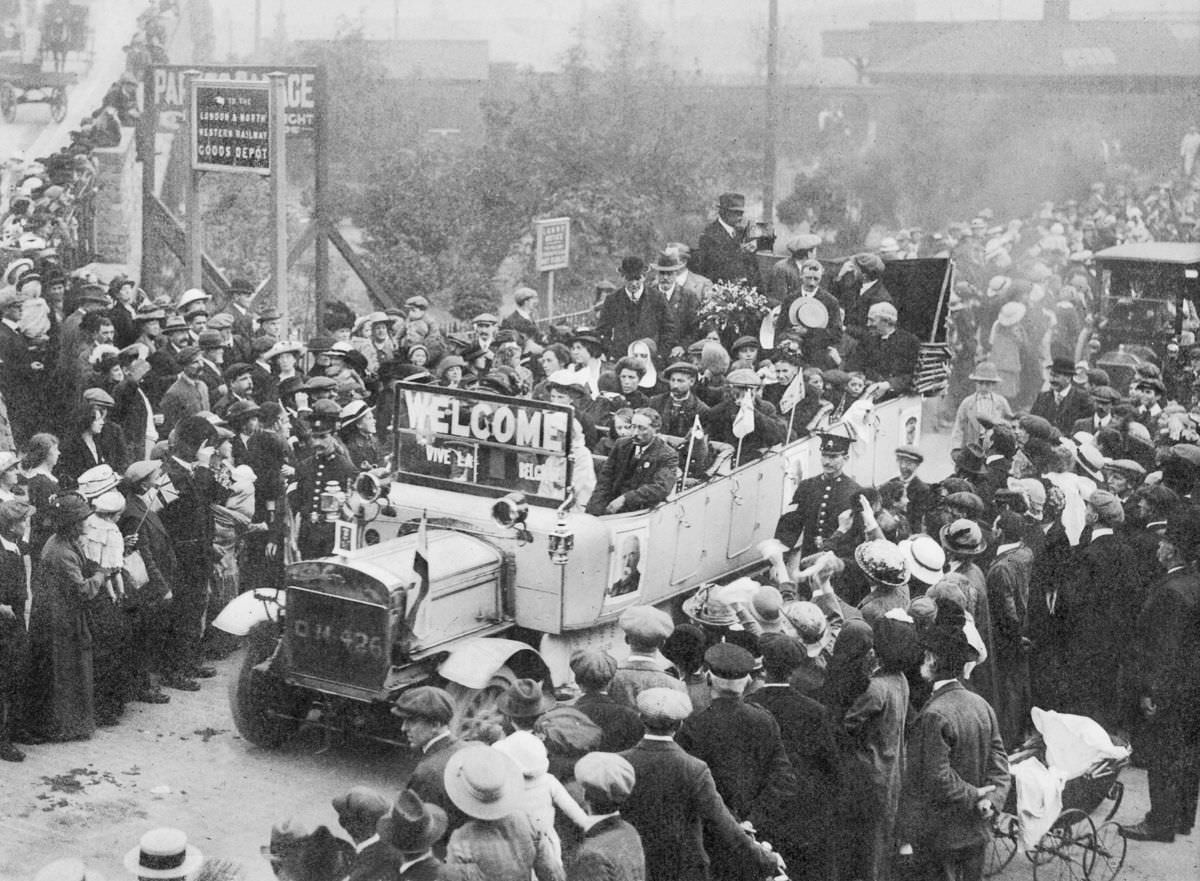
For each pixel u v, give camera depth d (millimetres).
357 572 9422
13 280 15641
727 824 6832
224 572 11656
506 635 10352
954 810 7926
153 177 20109
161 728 10352
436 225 30047
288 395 13766
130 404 13125
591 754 6254
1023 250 31344
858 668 7988
